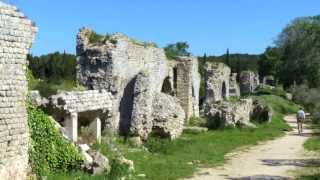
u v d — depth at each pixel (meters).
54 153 19.02
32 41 17.03
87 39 32.12
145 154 26.28
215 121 41.28
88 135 25.31
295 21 88.00
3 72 15.82
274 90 85.62
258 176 22.17
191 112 46.75
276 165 25.12
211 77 57.31
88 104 25.05
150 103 32.12
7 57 15.98
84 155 20.28
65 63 65.25
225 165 25.00
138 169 22.08
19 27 16.44
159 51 40.44
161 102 32.50
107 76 31.30
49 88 26.78
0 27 15.70
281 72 88.56
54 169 19.00
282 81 90.12
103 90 27.86
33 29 17.02
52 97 23.73
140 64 35.44
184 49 66.75
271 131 40.16
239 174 22.66
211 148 30.06
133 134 31.25
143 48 36.09
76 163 19.80
